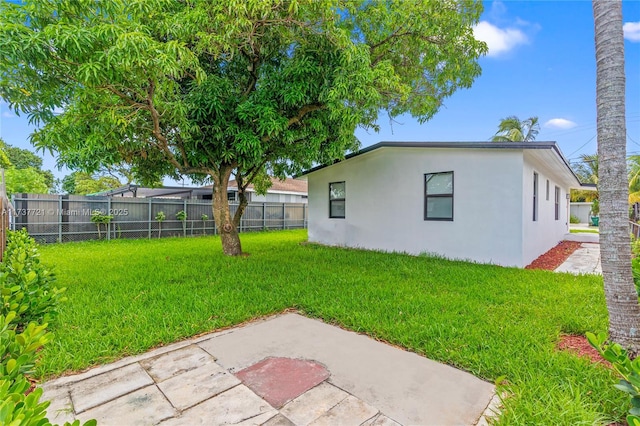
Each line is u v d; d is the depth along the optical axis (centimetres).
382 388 222
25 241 602
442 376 237
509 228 639
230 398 212
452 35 729
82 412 198
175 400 210
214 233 1446
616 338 251
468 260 689
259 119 581
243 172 845
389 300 402
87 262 667
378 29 724
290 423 187
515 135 2017
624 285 250
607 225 257
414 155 779
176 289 451
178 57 429
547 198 921
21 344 162
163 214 1259
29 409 106
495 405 202
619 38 243
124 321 332
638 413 152
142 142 582
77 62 358
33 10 346
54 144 483
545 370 230
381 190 852
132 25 391
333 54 554
